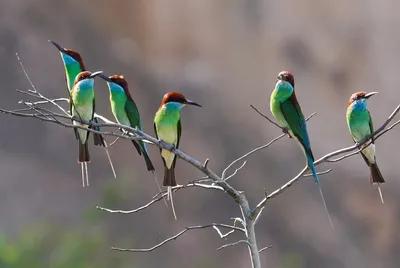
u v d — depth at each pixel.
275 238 21.12
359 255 21.62
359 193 22.69
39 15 22.61
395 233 22.22
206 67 24.41
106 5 23.91
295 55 25.14
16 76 21.28
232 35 24.94
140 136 7.01
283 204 21.70
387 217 22.38
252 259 6.96
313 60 25.22
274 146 22.77
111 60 23.12
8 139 20.38
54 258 17.41
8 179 19.77
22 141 20.48
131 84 22.89
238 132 22.92
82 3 23.66
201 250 19.91
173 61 24.25
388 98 25.12
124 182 20.00
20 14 22.31
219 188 7.04
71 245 17.56
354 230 21.94
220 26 24.91
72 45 22.70
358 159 23.08
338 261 21.30
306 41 25.27
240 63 24.75
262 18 25.22
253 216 7.00
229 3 25.05
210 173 6.99
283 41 25.19
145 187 20.41
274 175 22.16
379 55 25.42
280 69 25.00
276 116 7.95
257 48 24.97
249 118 23.55
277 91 7.94
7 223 19.09
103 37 23.55
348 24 25.53
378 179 8.09
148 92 23.02
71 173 20.41
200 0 24.83
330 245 21.48
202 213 20.47
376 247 22.02
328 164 22.84
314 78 25.09
